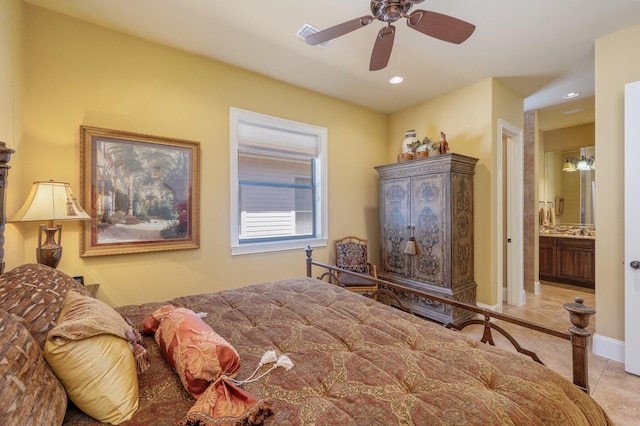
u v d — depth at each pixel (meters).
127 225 2.41
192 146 2.72
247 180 3.24
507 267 3.78
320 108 3.66
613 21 2.25
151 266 2.54
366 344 1.25
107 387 0.82
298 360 1.13
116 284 2.39
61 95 2.18
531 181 4.18
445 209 3.09
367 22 1.70
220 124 2.91
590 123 4.72
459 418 0.80
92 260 2.29
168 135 2.62
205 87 2.82
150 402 0.90
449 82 3.33
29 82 2.07
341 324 1.44
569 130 4.92
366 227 4.14
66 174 2.20
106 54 2.36
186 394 0.95
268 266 3.23
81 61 2.26
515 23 2.28
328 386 0.97
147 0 2.05
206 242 2.82
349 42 2.56
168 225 2.60
